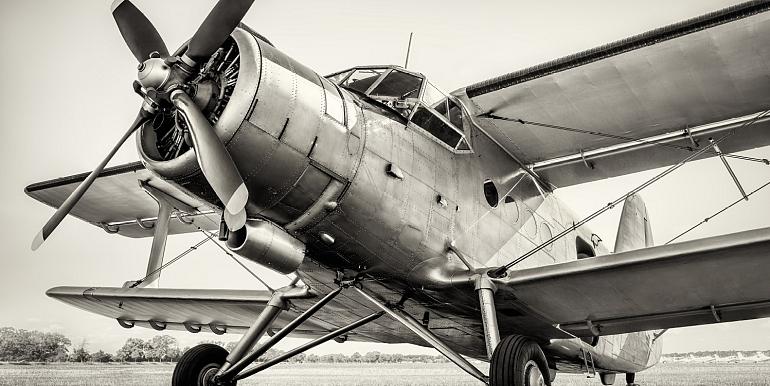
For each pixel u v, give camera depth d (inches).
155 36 187.3
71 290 287.6
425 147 207.2
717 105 235.6
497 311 225.3
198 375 222.4
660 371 1036.5
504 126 247.9
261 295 261.7
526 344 188.4
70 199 178.1
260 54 159.2
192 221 293.3
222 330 328.2
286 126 159.6
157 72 157.1
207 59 158.2
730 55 208.2
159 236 267.7
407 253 196.5
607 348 327.0
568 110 239.3
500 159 255.4
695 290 197.8
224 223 173.9
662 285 195.6
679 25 200.8
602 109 238.7
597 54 212.5
